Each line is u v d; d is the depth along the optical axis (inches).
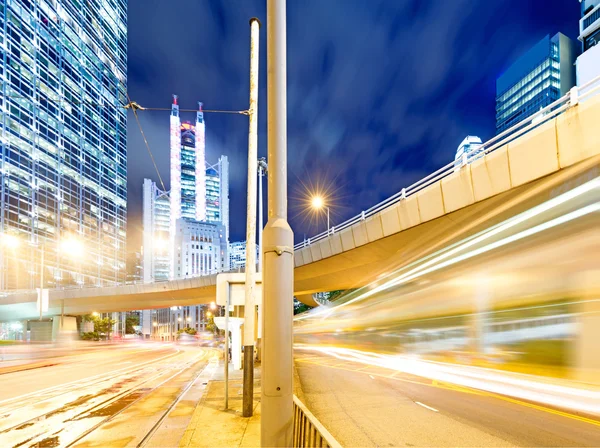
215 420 308.0
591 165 526.0
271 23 180.1
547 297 573.9
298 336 2409.0
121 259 5575.8
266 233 166.4
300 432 192.5
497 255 695.7
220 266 7411.4
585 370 493.0
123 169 5900.6
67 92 4717.0
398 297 1101.7
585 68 3816.4
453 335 818.2
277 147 173.3
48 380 649.0
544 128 576.4
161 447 248.8
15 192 3759.8
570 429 292.8
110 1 6033.5
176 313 6545.3
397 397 440.1
